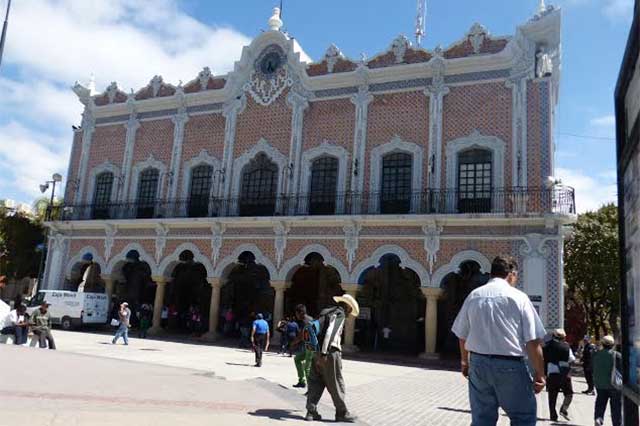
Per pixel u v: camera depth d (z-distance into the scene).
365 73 24.62
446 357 23.23
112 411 6.53
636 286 3.43
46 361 11.56
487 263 20.83
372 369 17.89
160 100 29.58
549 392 10.87
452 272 21.38
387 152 23.88
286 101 26.48
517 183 21.31
